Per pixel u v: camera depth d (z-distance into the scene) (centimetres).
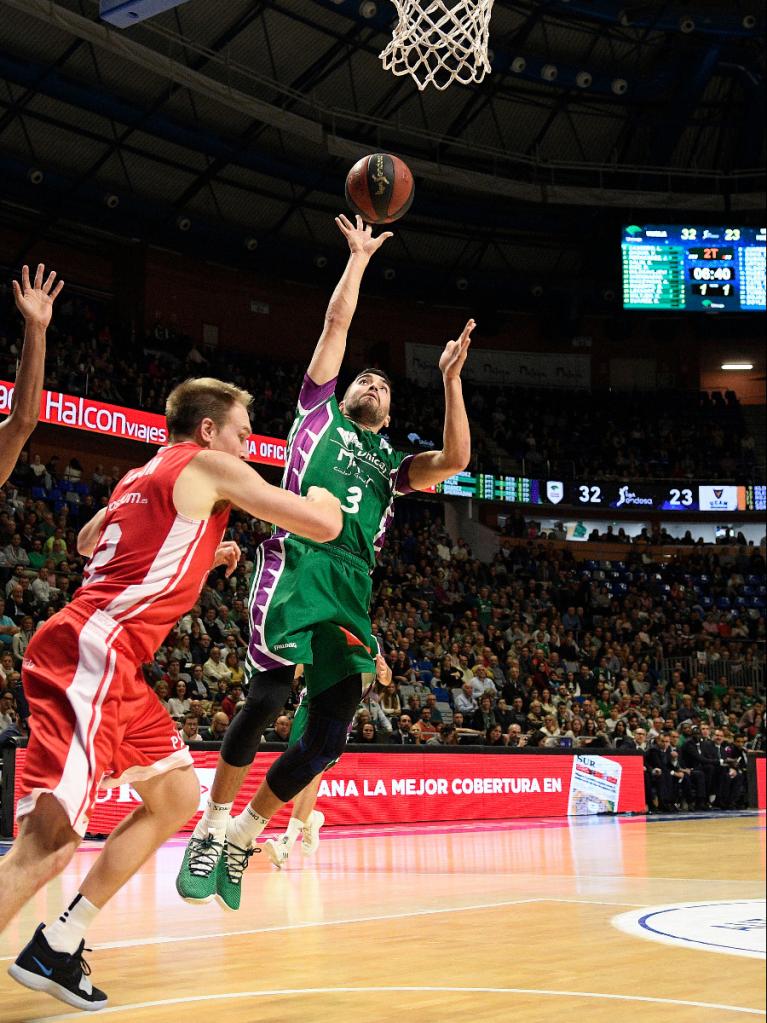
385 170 420
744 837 1061
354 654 383
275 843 634
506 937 427
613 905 537
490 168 2528
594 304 2759
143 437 1892
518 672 1842
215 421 312
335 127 2270
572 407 2862
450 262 2752
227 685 1366
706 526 2789
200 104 2155
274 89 2123
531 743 1534
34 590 1477
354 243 414
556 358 2945
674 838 1047
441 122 2388
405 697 1547
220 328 2578
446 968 357
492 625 2108
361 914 504
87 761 267
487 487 2555
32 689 276
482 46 761
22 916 493
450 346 424
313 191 2436
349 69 2208
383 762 1250
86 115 2095
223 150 2181
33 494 1795
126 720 279
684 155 2625
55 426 1797
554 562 2508
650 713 1892
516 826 1238
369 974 346
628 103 2447
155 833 294
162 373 2208
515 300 2741
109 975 344
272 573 378
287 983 330
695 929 449
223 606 1631
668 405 2900
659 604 2506
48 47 1925
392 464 422
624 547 2753
